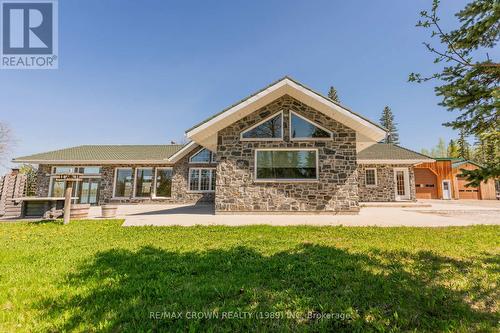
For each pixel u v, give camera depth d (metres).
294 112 11.91
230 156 11.73
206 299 2.84
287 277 3.47
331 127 11.70
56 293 2.97
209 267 3.92
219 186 11.54
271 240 5.85
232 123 11.93
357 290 3.03
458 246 5.14
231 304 2.70
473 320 2.39
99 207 17.39
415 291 2.97
